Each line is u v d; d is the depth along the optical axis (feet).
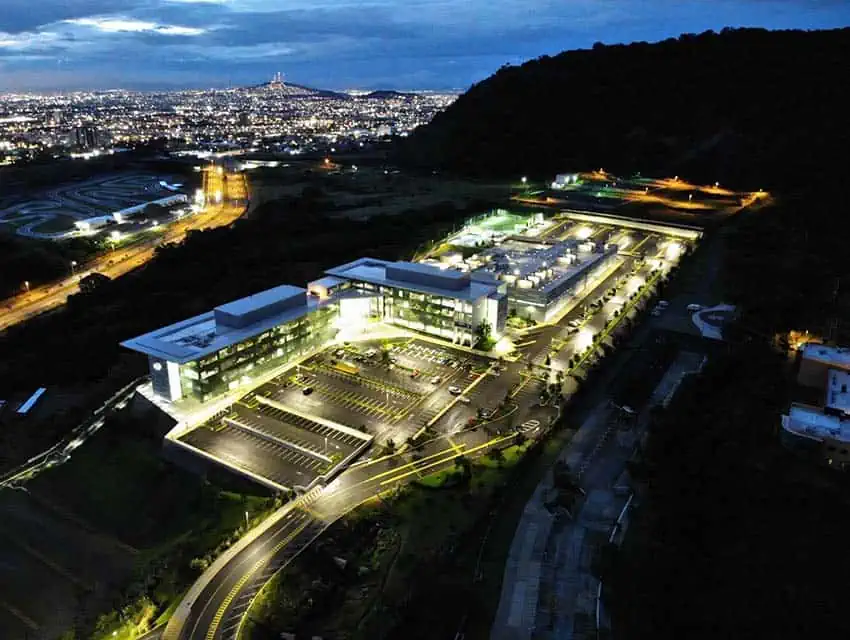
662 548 258.37
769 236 619.67
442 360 441.27
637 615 233.76
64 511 326.24
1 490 341.21
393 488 312.71
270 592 254.68
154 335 401.90
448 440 351.87
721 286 543.80
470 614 238.48
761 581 227.81
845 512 245.65
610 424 357.41
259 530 286.87
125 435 376.68
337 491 311.88
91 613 260.83
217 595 253.03
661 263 625.82
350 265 540.11
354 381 415.44
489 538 277.23
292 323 435.53
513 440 349.00
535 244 637.30
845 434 277.85
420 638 229.25
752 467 275.59
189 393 388.37
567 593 247.70
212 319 429.79
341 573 264.31
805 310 424.46
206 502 316.60
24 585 278.87
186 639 234.17
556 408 377.71
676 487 288.30
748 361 370.32
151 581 267.80
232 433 361.51
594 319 500.74
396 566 264.93
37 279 652.07
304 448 345.72
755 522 250.98
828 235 572.92
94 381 449.89
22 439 387.75
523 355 447.01
